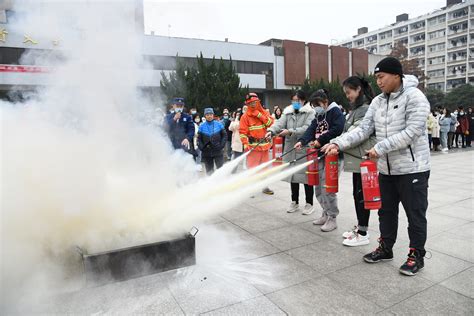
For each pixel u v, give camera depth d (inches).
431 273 119.5
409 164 117.0
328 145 140.6
